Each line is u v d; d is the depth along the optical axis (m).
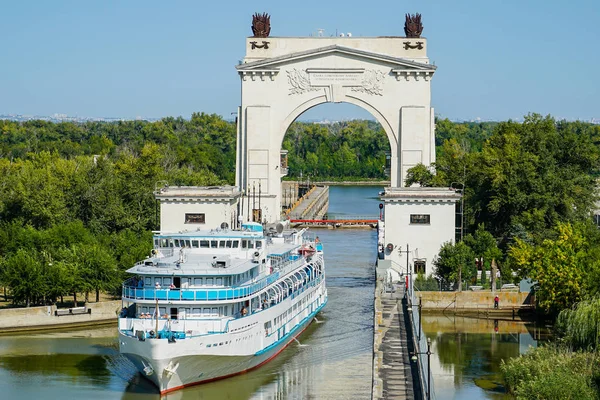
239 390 141.62
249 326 146.38
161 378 138.00
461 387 142.88
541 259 182.88
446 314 191.50
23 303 186.25
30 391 139.75
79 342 166.50
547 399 123.56
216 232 161.25
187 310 143.62
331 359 156.00
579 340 145.75
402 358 145.25
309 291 178.50
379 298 182.50
